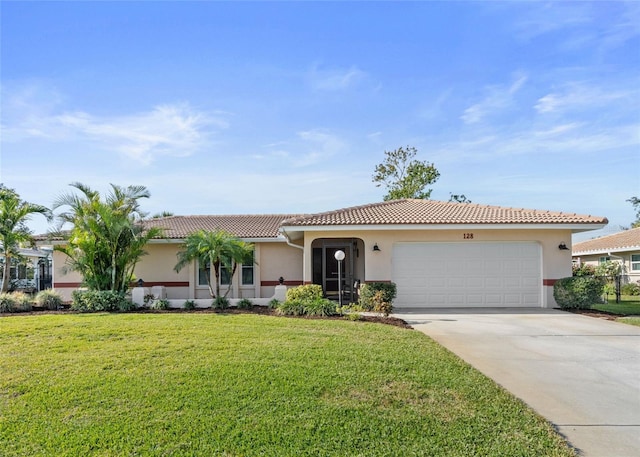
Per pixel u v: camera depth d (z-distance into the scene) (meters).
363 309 14.92
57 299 15.87
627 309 16.17
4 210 16.88
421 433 4.91
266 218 23.50
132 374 6.76
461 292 16.19
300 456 4.42
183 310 14.77
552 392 6.40
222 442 4.68
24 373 6.88
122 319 12.04
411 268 16.25
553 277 15.99
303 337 9.55
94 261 15.39
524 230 16.17
